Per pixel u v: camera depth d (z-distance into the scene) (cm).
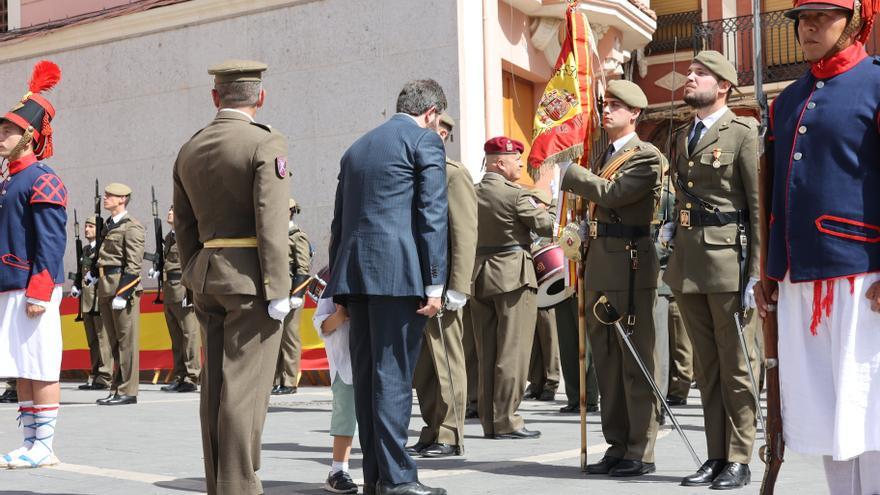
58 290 655
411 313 507
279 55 1472
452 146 1367
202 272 484
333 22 1439
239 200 482
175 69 1552
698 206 568
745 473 555
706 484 559
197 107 1537
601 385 610
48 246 641
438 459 670
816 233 383
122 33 1591
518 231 781
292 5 1462
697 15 1997
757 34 1102
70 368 1506
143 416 970
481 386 790
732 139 564
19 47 1669
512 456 680
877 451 384
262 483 586
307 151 1451
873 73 385
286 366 1240
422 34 1385
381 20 1409
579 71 662
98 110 1609
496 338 788
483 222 781
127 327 1114
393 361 505
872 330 375
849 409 372
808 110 392
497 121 1420
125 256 1127
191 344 1317
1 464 640
